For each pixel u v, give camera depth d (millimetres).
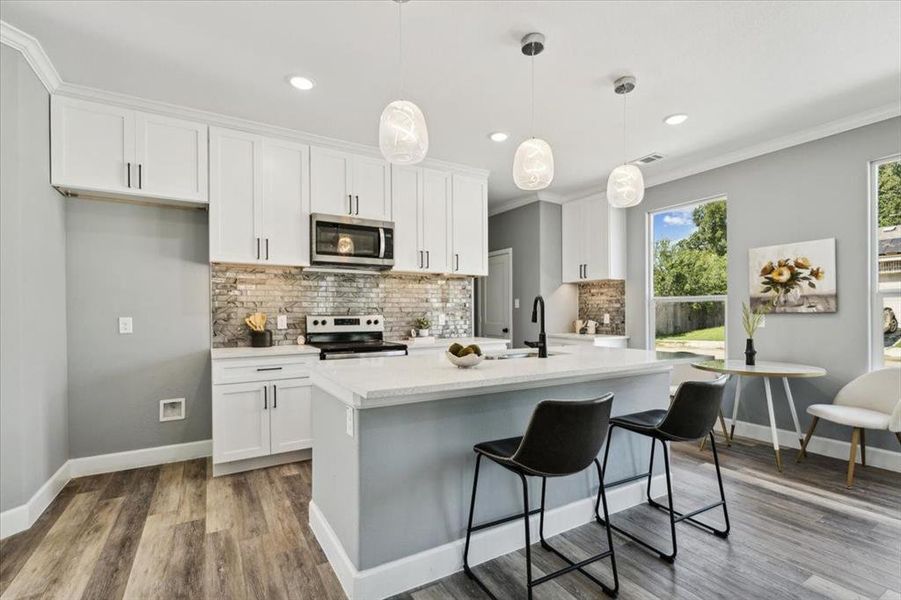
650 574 1918
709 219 4312
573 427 1614
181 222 3369
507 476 2141
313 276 3959
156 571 1916
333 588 1816
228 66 2553
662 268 4738
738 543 2160
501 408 2131
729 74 2646
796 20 2148
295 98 2941
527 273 5508
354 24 2172
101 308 3088
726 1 2016
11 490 2234
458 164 4293
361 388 1593
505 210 5863
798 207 3584
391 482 1811
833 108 3104
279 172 3461
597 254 5062
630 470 2627
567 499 2346
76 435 2992
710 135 3576
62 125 2725
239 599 1742
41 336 2527
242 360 3084
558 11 2080
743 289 3951
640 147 3840
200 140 3172
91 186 2803
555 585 1853
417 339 4262
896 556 2041
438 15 2104
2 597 1740
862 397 3127
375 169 3885
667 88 2816
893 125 3086
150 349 3248
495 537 2064
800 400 3586
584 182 4859
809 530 2277
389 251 3852
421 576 1857
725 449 3574
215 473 3006
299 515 2441
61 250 2871
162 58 2467
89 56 2438
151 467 3184
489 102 3006
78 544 2129
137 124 2959
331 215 3596
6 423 2213
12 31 2188
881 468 3121
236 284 3609
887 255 3160
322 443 2172
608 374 2344
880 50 2398
